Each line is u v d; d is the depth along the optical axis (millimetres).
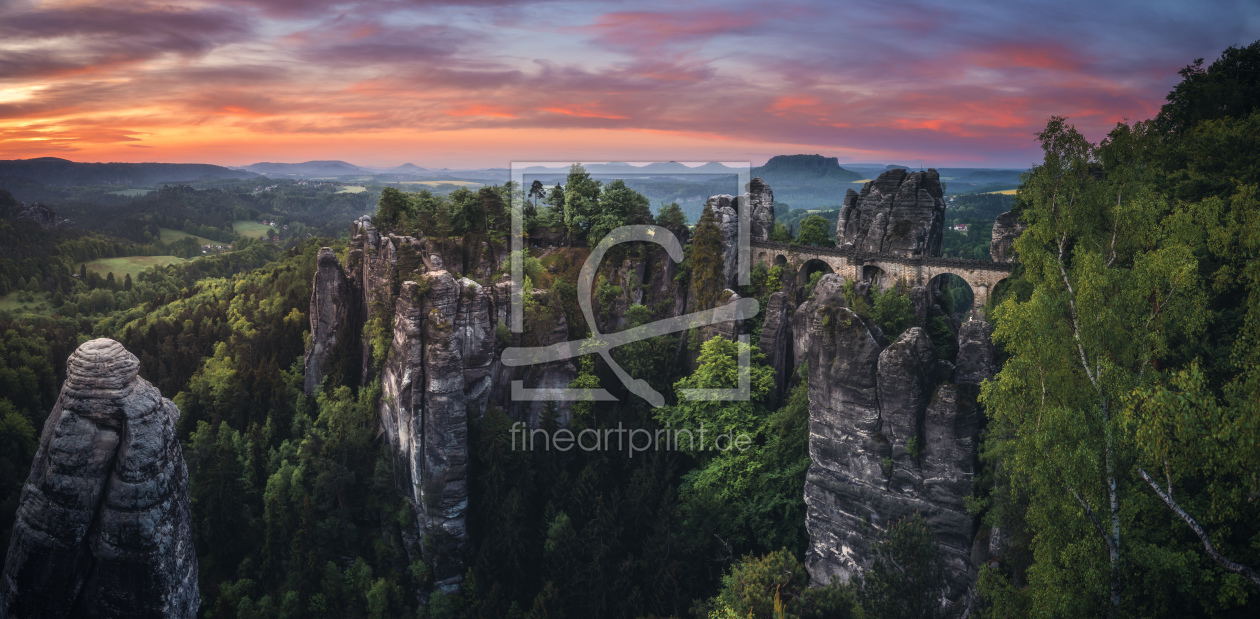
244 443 101938
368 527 89125
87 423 34500
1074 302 42406
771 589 59719
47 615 34938
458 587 83438
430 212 118125
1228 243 43312
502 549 81062
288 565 85312
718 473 83500
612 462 89250
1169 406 31656
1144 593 38188
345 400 97000
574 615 76312
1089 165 44875
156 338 161250
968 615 58531
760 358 94438
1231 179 59281
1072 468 36594
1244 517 35906
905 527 53594
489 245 109188
